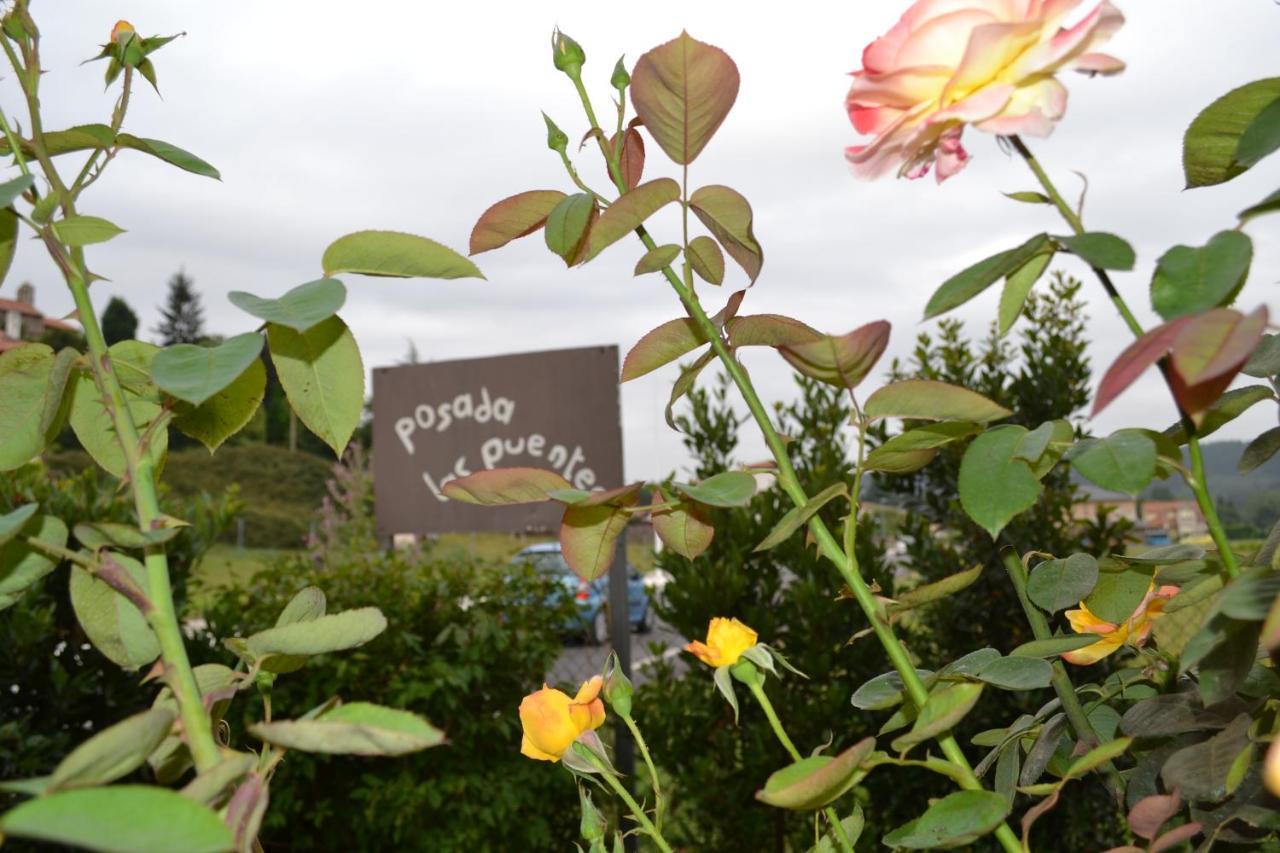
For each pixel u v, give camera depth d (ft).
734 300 1.91
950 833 1.60
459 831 10.40
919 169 1.76
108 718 9.02
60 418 1.85
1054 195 1.57
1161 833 1.94
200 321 152.87
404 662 10.84
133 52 1.81
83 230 1.58
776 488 9.73
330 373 1.86
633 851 9.31
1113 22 1.47
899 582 9.92
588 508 2.15
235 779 1.24
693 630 9.51
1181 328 1.25
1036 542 8.45
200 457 79.41
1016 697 8.07
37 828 0.89
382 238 1.76
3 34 1.63
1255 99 1.67
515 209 2.07
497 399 11.48
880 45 1.67
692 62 1.78
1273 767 1.32
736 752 9.54
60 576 8.91
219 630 10.05
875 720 8.78
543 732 2.31
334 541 18.34
